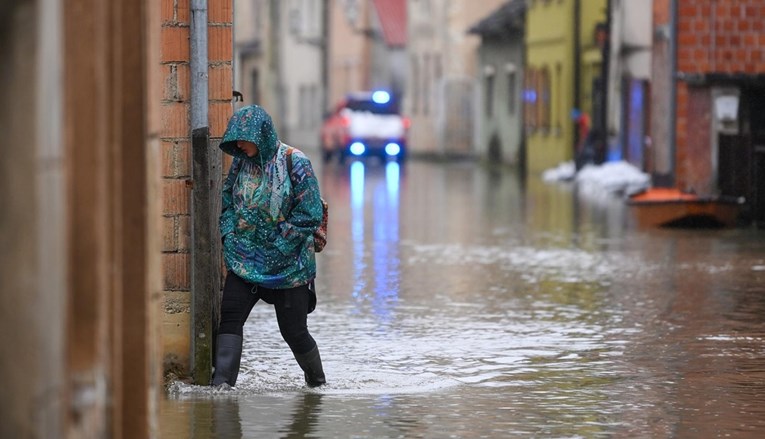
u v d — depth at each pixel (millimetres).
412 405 18500
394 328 26078
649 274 35156
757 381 20516
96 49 10242
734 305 29266
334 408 18188
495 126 113438
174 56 19672
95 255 10172
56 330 9008
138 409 11922
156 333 12391
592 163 81250
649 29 72438
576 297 30641
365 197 67875
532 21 101062
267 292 19438
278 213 18922
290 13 168875
